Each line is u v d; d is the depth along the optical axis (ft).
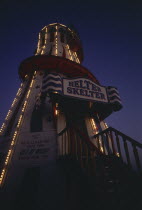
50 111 33.40
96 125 35.81
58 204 18.90
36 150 26.91
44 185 21.89
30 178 23.30
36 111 33.53
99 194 12.56
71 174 18.86
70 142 20.92
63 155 23.70
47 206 19.24
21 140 28.53
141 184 12.68
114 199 11.97
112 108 31.60
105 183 13.56
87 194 14.42
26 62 44.09
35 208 19.53
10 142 28.76
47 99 35.40
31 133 29.60
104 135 34.96
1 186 22.36
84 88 28.37
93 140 31.78
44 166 24.53
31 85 41.11
